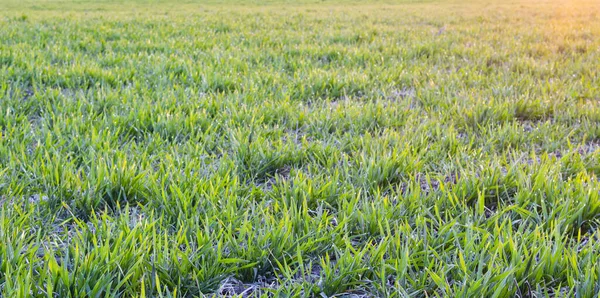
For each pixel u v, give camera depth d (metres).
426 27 13.76
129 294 2.24
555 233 2.39
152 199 3.04
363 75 6.42
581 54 8.48
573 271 2.29
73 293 2.15
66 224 2.92
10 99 5.00
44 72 6.34
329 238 2.62
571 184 3.17
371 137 4.11
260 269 2.48
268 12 21.69
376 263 2.41
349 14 19.94
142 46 8.92
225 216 2.77
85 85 5.74
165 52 8.32
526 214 2.80
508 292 2.17
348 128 4.63
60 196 3.02
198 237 2.50
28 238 2.50
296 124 4.63
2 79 5.95
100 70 6.37
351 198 3.07
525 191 3.02
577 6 24.73
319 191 3.08
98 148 3.78
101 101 4.96
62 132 4.10
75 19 15.96
